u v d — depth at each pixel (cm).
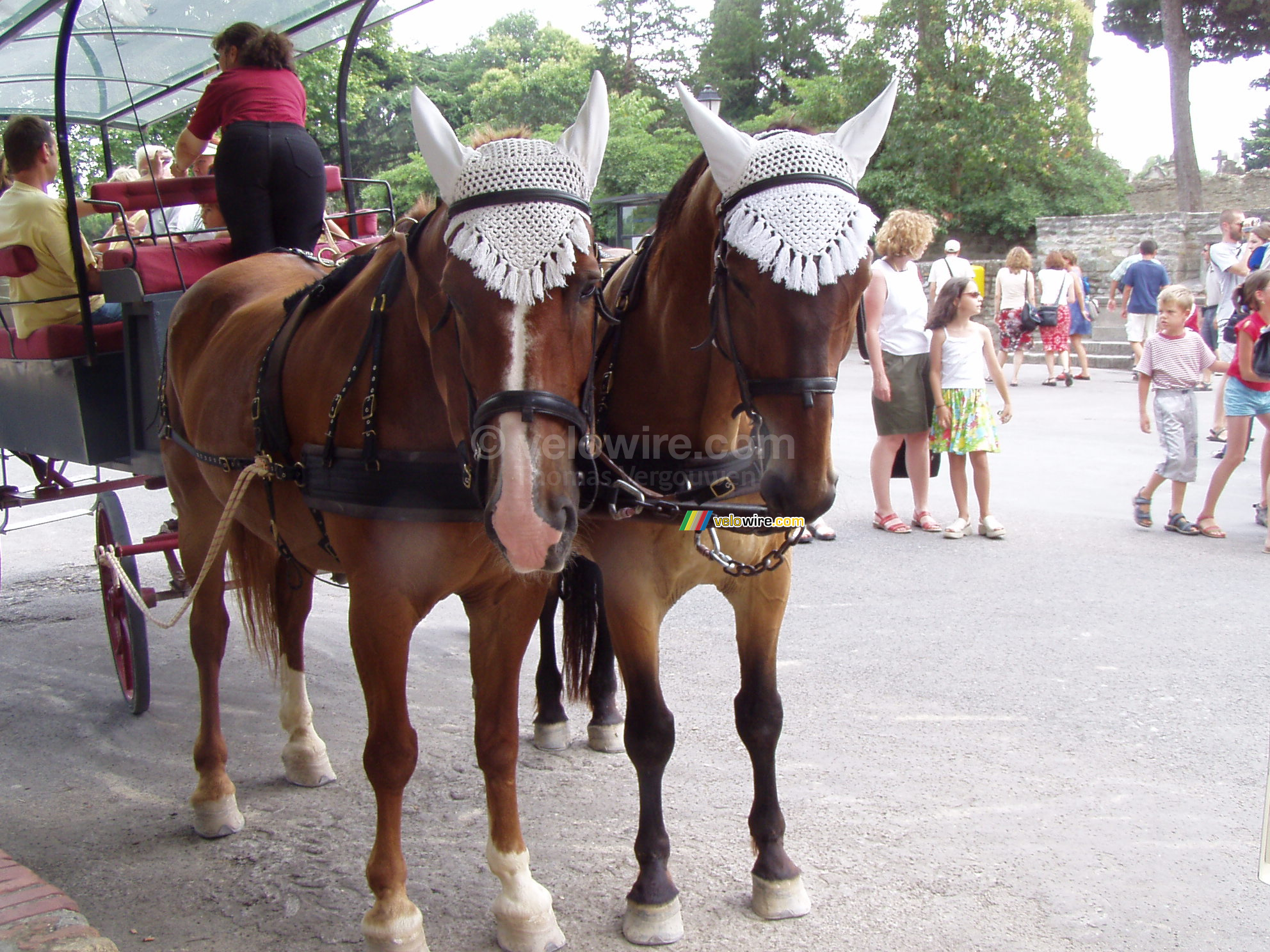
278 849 343
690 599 622
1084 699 439
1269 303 652
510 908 279
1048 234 1938
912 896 297
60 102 410
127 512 898
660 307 276
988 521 712
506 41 4069
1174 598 571
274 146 431
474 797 378
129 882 323
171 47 589
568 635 375
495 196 213
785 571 289
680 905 297
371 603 263
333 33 582
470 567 266
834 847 326
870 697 450
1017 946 272
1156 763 379
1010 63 2180
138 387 438
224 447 334
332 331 281
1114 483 859
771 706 292
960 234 2292
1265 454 689
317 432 280
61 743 438
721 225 242
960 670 478
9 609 644
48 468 560
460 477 254
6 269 455
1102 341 1689
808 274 220
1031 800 354
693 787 374
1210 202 2502
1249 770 371
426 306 237
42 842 350
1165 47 2395
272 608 385
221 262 452
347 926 296
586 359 224
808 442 226
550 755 415
